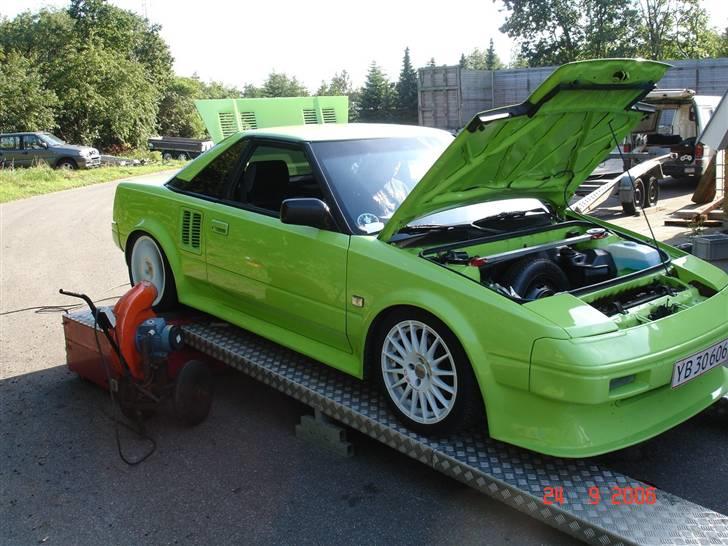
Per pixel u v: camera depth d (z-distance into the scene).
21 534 2.96
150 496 3.24
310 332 3.83
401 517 3.02
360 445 3.71
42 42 51.38
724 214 9.41
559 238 4.06
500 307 2.88
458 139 2.99
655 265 3.75
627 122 3.79
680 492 3.16
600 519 2.54
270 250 3.87
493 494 2.83
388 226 3.39
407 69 82.88
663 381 2.89
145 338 3.70
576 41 43.03
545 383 2.74
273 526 2.97
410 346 3.26
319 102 7.39
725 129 8.14
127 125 47.31
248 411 4.20
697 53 42.31
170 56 67.19
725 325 3.27
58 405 4.34
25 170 24.70
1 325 6.13
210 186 4.50
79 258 9.48
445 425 3.12
